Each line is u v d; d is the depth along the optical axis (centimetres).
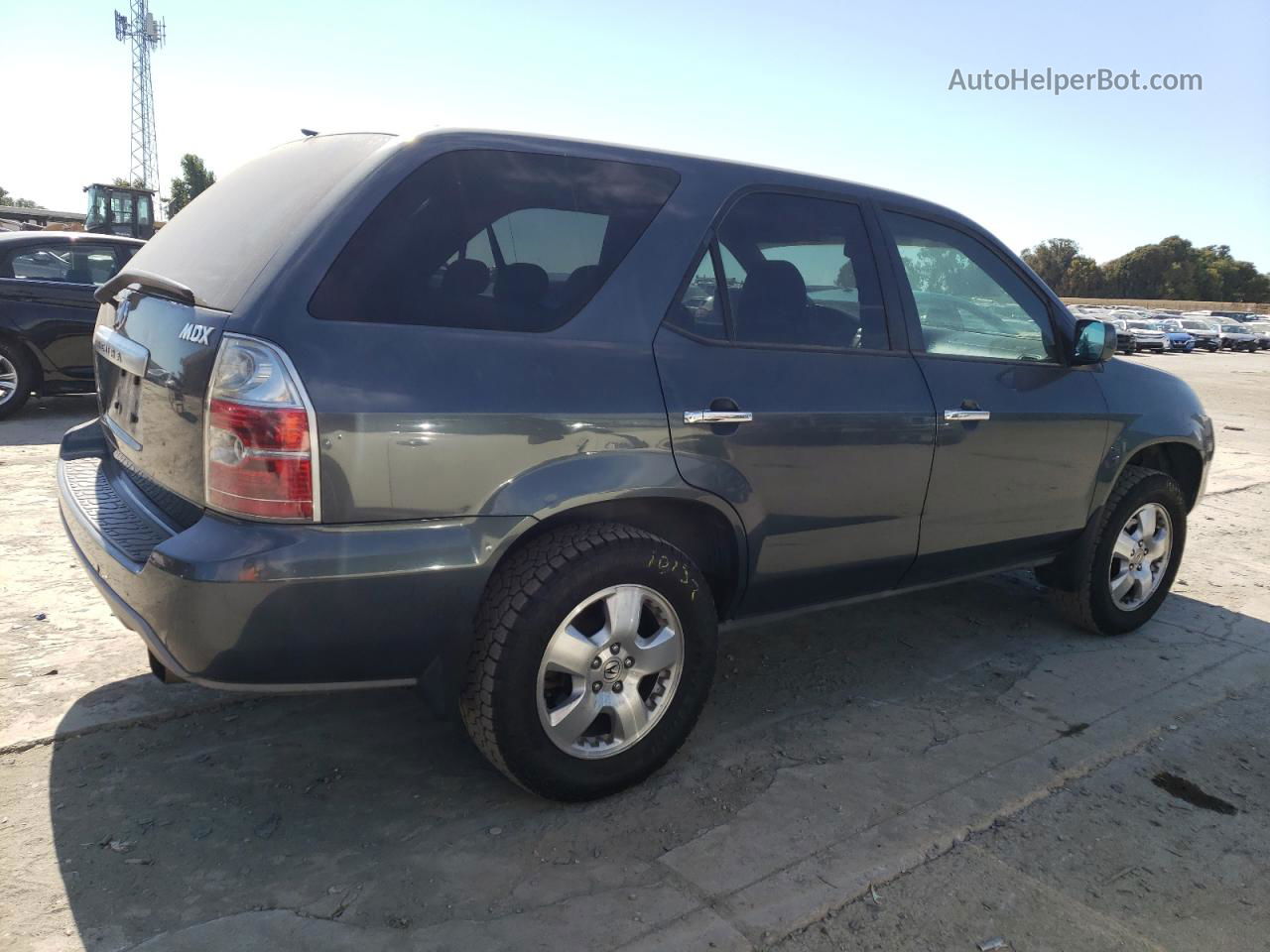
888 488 315
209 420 216
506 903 224
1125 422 398
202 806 258
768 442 280
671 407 261
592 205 263
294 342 213
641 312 263
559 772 255
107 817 251
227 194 286
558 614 243
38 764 275
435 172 240
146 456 255
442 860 240
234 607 209
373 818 257
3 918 210
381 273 227
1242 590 507
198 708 313
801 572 304
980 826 267
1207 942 224
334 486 214
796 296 300
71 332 811
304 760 286
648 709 272
